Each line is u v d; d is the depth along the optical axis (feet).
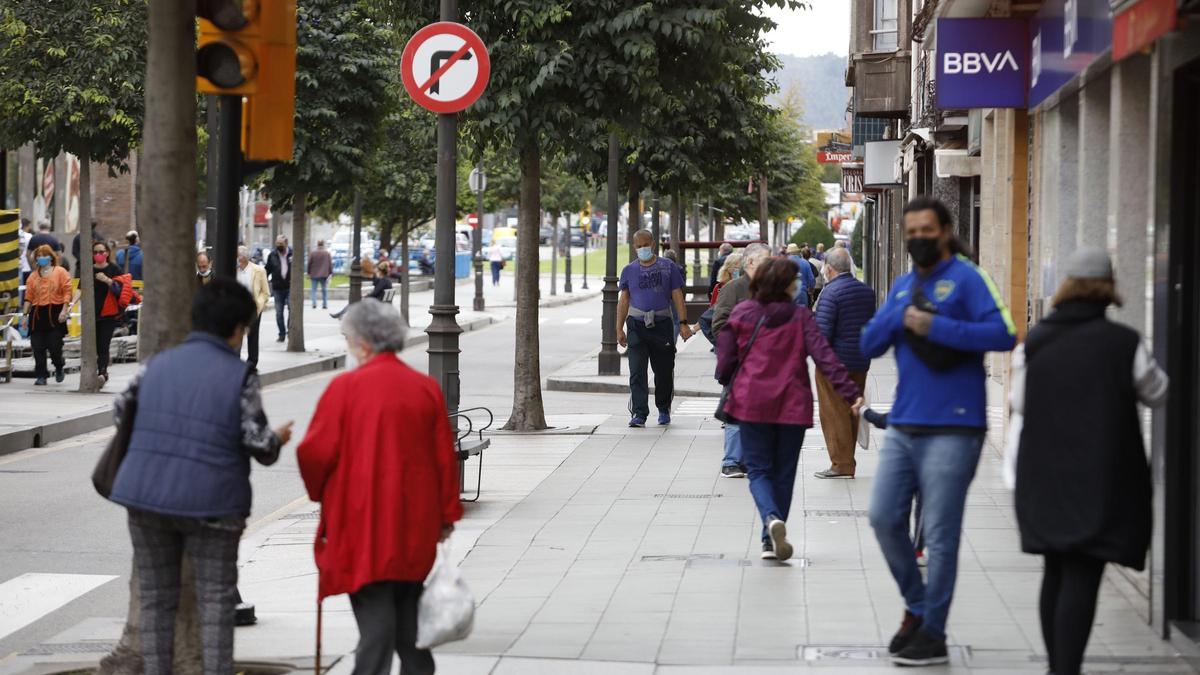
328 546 25.90
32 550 46.16
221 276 29.09
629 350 75.25
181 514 24.58
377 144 117.91
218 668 25.13
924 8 86.43
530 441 69.46
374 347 26.43
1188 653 29.43
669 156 124.47
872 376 103.30
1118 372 25.43
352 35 110.83
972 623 32.71
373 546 25.61
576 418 80.43
